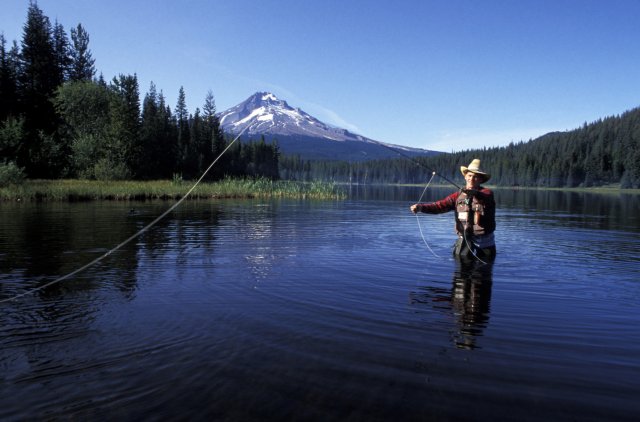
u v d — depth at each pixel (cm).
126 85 5434
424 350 273
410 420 195
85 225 1026
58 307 362
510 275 501
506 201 2939
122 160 4459
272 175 9781
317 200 2575
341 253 648
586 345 285
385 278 478
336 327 315
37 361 255
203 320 329
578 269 540
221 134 7638
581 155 10438
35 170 4041
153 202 2164
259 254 636
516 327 319
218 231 927
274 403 209
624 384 230
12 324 319
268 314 345
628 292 425
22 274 491
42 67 4897
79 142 4241
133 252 649
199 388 223
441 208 659
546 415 200
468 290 428
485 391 222
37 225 1019
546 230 1022
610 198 3834
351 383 229
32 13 4938
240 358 260
